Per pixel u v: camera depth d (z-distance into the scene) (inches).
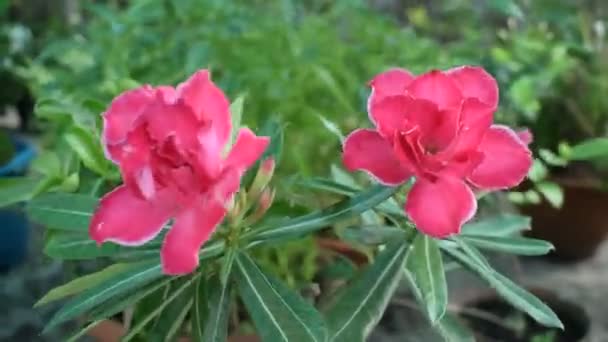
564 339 15.9
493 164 8.6
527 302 9.4
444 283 9.1
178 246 8.0
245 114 14.4
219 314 9.3
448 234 8.2
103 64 16.6
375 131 8.5
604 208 19.4
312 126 14.6
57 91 16.2
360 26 18.2
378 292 9.5
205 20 17.5
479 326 16.2
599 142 15.2
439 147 8.3
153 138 7.7
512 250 10.4
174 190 8.0
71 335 9.8
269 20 17.3
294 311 8.9
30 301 19.3
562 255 20.8
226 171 8.1
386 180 8.5
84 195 10.4
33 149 21.4
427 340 16.5
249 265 9.3
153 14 17.6
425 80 8.4
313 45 16.6
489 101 8.7
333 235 13.6
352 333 9.2
